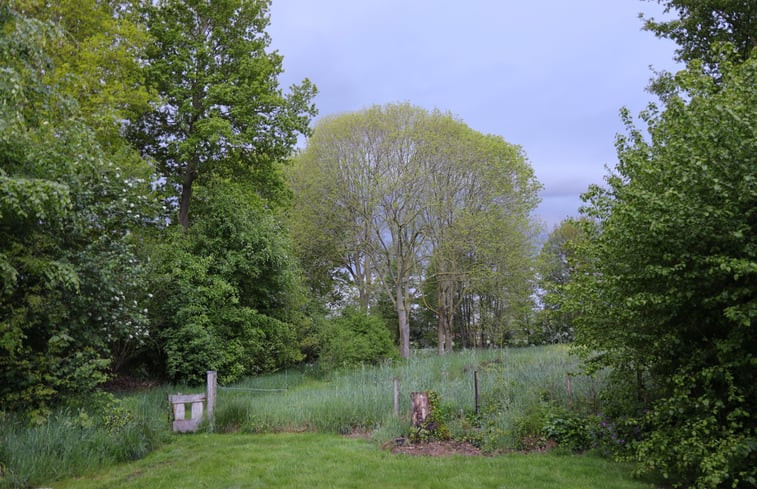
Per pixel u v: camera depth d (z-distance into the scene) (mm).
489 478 6125
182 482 6254
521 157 27484
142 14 17719
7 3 7215
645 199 5398
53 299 8562
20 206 6957
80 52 12242
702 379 5586
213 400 9516
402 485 6016
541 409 8156
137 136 18547
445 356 18641
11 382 7969
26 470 6309
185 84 18016
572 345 8070
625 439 6969
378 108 26469
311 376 18719
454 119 26531
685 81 6102
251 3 19172
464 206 26250
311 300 23984
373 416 9328
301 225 26188
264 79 19094
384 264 28000
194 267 15414
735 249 5098
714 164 5031
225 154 18656
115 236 10445
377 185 25141
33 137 7688
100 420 8008
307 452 7602
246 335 16922
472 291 28562
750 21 12625
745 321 4703
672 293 5527
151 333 15062
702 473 5406
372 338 20250
